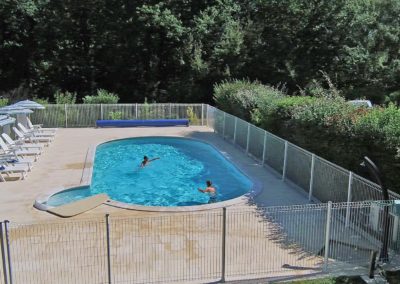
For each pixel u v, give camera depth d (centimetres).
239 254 949
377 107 1334
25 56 3806
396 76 3394
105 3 3584
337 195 1187
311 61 3534
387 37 3438
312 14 3431
